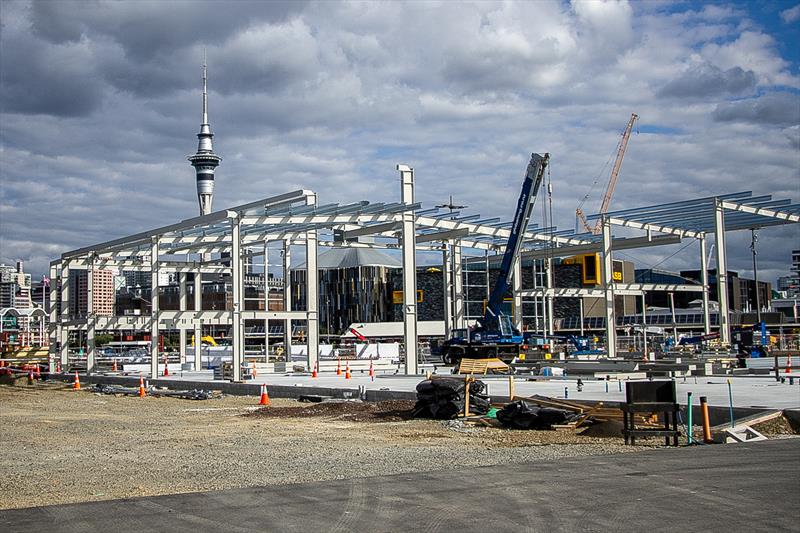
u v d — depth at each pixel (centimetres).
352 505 1008
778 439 1577
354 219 4181
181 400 3409
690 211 4444
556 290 5338
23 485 1377
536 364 4253
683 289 5062
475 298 8219
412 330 4169
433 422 2222
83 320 4975
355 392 3052
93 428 2389
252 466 1505
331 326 10588
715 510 941
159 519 949
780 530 849
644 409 1564
